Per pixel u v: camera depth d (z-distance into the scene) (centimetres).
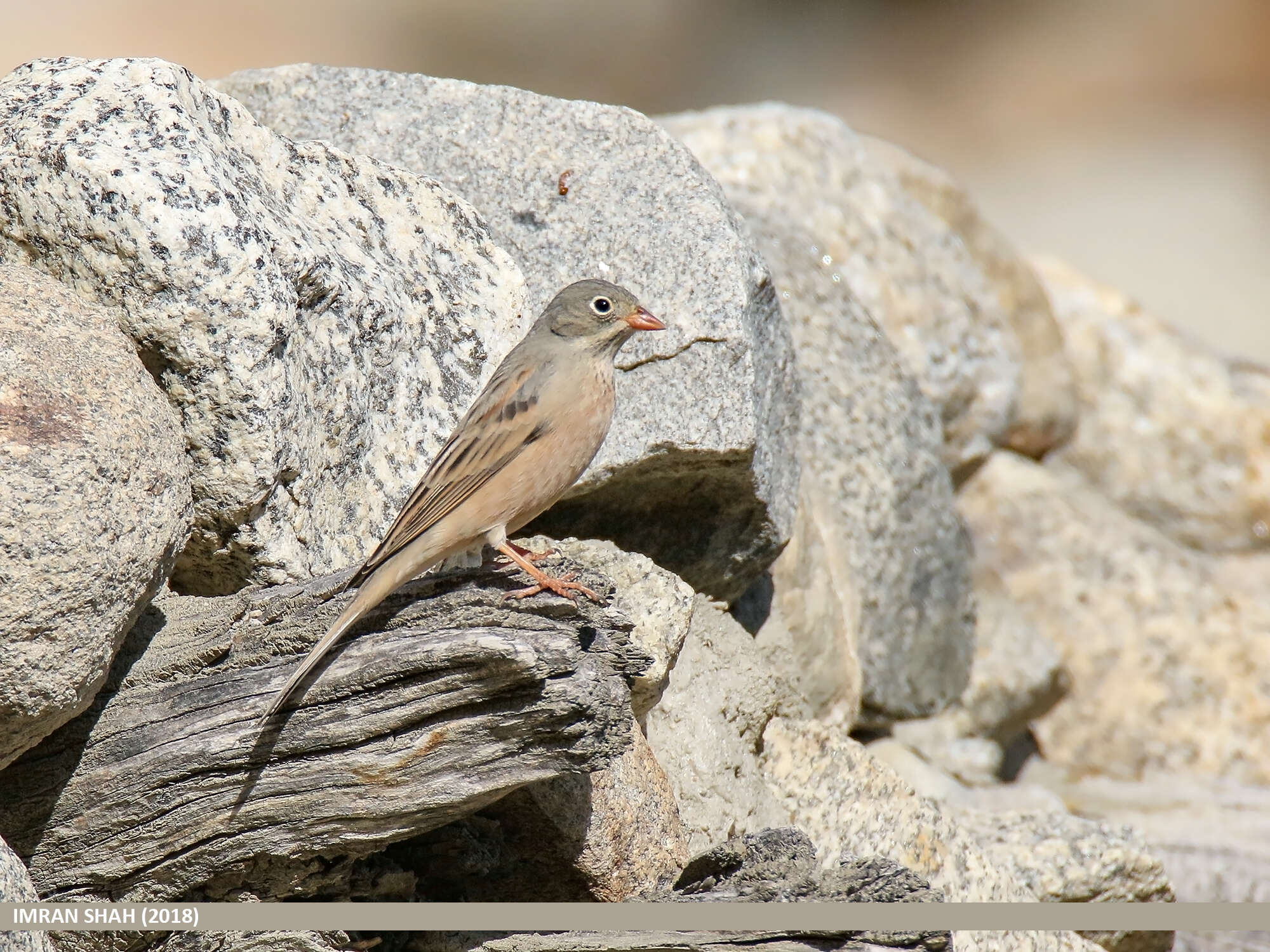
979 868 1163
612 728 823
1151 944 1234
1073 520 1839
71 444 749
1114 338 2034
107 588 756
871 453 1484
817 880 884
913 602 1488
